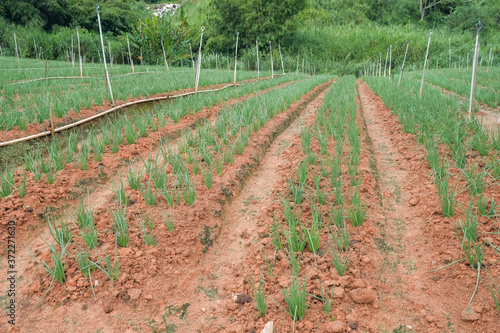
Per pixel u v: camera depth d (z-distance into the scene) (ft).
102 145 16.21
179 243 10.27
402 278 8.90
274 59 99.14
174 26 93.61
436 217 11.03
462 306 7.73
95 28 106.42
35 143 16.93
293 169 14.51
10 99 22.17
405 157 16.93
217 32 108.27
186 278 9.20
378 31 123.03
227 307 8.18
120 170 15.40
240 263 9.77
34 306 8.15
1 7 85.66
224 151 16.43
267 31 104.32
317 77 66.85
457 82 45.19
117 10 110.11
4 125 17.53
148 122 20.52
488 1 144.05
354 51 116.37
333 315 7.64
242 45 106.32
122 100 25.16
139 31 89.76
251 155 17.20
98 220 11.17
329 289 8.30
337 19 139.33
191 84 35.27
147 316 8.00
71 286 8.55
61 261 8.65
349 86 43.65
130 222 10.99
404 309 7.91
